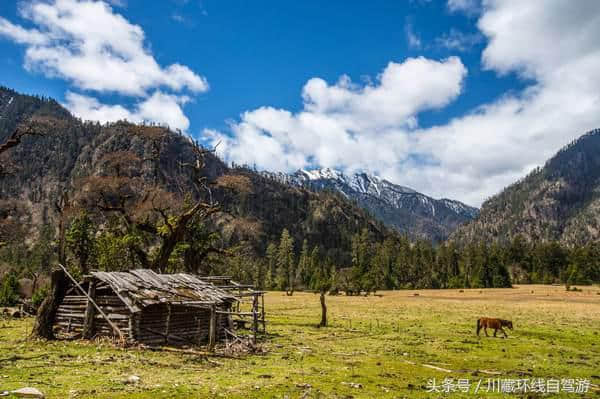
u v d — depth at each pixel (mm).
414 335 36781
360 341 32594
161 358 23078
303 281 163250
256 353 25984
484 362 24531
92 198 51094
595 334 38281
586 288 136375
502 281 153500
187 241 53000
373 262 182625
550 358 26234
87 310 29156
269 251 197125
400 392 16875
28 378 16375
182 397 14617
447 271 185250
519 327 43406
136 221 50094
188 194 55406
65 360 20969
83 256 54844
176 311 29797
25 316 45969
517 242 199500
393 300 94188
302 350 27609
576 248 187625
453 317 54375
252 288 37844
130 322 27328
